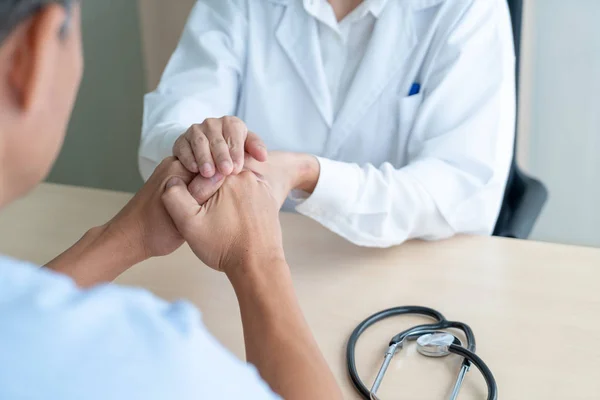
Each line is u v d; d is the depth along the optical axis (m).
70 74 0.44
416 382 0.75
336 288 0.94
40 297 0.37
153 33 2.04
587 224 2.00
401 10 1.33
